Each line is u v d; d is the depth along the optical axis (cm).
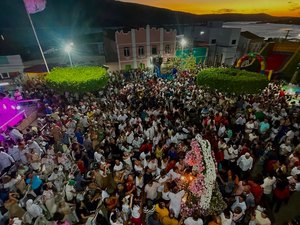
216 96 1645
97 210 685
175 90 1775
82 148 1002
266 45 3105
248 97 1698
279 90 1991
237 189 716
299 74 2494
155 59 3102
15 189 767
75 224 693
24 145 955
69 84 1603
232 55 4022
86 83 1617
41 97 1748
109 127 1128
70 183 746
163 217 636
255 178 902
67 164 899
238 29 3862
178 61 2792
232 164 912
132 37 3167
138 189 778
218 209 647
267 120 1114
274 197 780
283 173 791
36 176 781
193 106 1413
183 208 668
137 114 1358
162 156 914
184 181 700
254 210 629
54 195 712
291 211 791
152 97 1566
